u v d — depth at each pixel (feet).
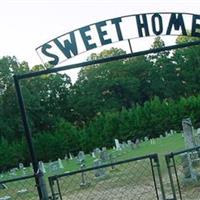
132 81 322.55
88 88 320.91
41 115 290.76
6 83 276.21
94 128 229.04
